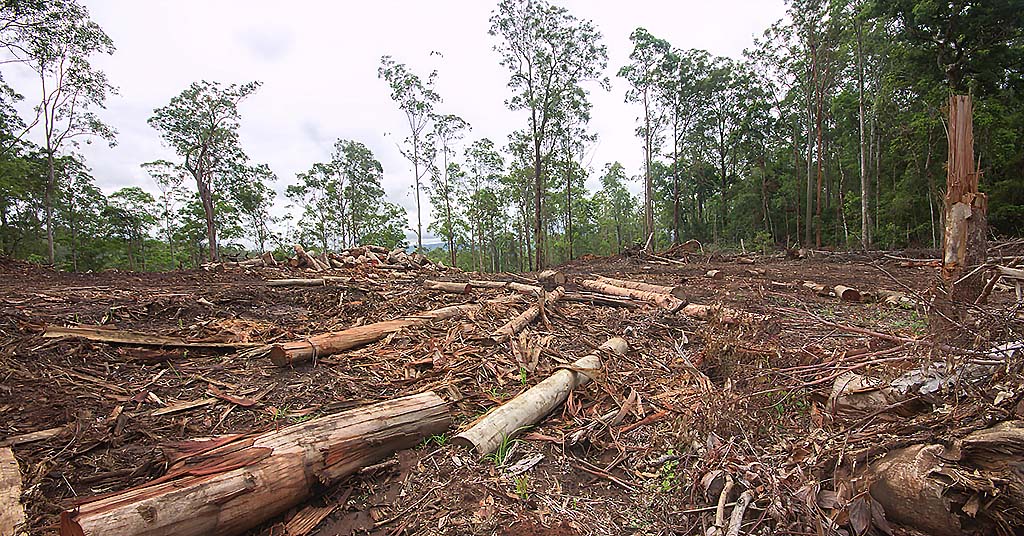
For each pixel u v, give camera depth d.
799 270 13.50
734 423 2.88
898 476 2.03
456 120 28.91
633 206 49.03
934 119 19.45
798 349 4.33
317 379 4.36
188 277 11.47
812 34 23.72
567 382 4.11
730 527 2.06
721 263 16.67
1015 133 18.59
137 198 34.50
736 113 34.09
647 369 4.88
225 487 2.24
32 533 2.14
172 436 3.26
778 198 33.00
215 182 30.81
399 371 4.64
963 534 1.81
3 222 25.25
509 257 45.84
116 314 6.02
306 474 2.54
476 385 4.33
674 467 2.96
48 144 22.88
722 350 4.25
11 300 6.38
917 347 3.10
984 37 19.12
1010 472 1.79
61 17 18.67
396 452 3.06
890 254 16.73
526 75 23.42
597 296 9.05
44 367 4.00
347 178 37.16
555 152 25.91
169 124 26.83
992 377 2.39
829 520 1.93
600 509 2.62
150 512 2.00
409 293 8.77
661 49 30.20
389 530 2.43
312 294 8.46
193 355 4.83
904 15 19.97
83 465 2.80
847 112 28.02
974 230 4.58
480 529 2.38
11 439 2.95
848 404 2.95
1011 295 6.38
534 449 3.27
